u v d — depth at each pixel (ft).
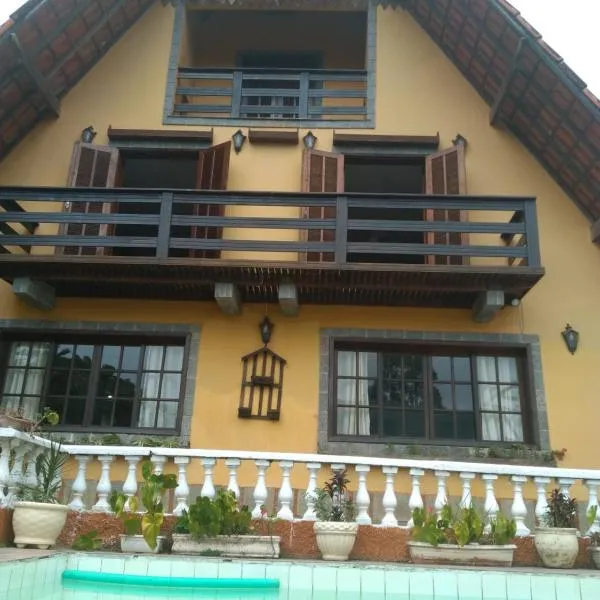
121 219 27.94
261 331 29.50
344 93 34.01
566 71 26.94
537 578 17.62
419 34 35.17
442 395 29.40
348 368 29.86
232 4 35.78
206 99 37.01
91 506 22.88
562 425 27.99
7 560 14.28
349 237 36.99
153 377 29.84
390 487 20.86
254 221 27.89
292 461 21.02
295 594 17.37
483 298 27.68
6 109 30.76
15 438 18.44
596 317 29.60
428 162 31.50
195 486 24.93
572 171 30.32
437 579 17.53
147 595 16.90
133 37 35.24
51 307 29.84
